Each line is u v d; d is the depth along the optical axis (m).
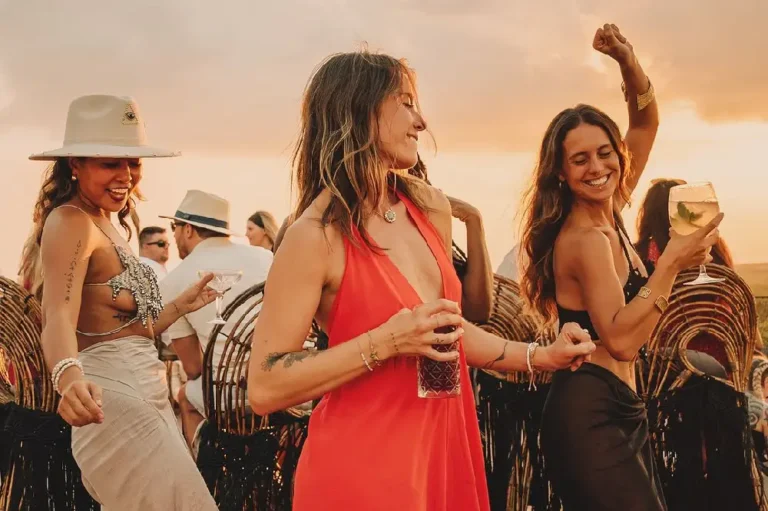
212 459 3.71
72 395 2.95
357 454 2.11
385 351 2.04
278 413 3.74
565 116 3.27
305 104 2.29
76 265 3.25
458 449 2.20
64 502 3.72
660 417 3.62
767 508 3.77
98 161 3.44
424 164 2.94
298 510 2.17
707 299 3.61
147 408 3.37
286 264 2.13
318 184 2.26
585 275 3.12
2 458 3.73
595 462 3.00
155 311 3.54
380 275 2.15
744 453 3.60
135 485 3.30
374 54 2.28
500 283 3.81
